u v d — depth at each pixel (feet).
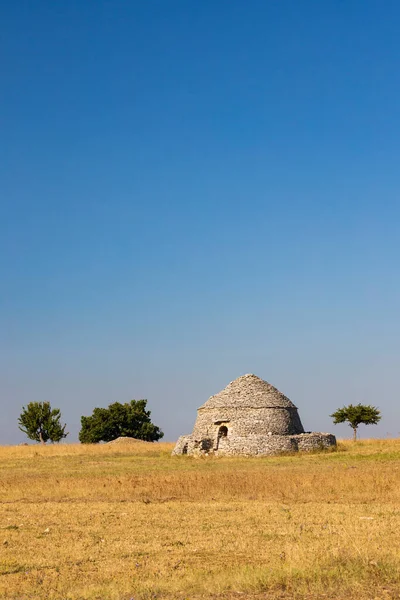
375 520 73.77
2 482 118.93
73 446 223.10
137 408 340.59
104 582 50.98
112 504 90.79
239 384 204.44
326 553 54.60
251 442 184.34
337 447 190.19
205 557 58.75
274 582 47.62
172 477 118.42
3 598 47.06
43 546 64.69
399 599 43.34
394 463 140.36
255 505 87.04
